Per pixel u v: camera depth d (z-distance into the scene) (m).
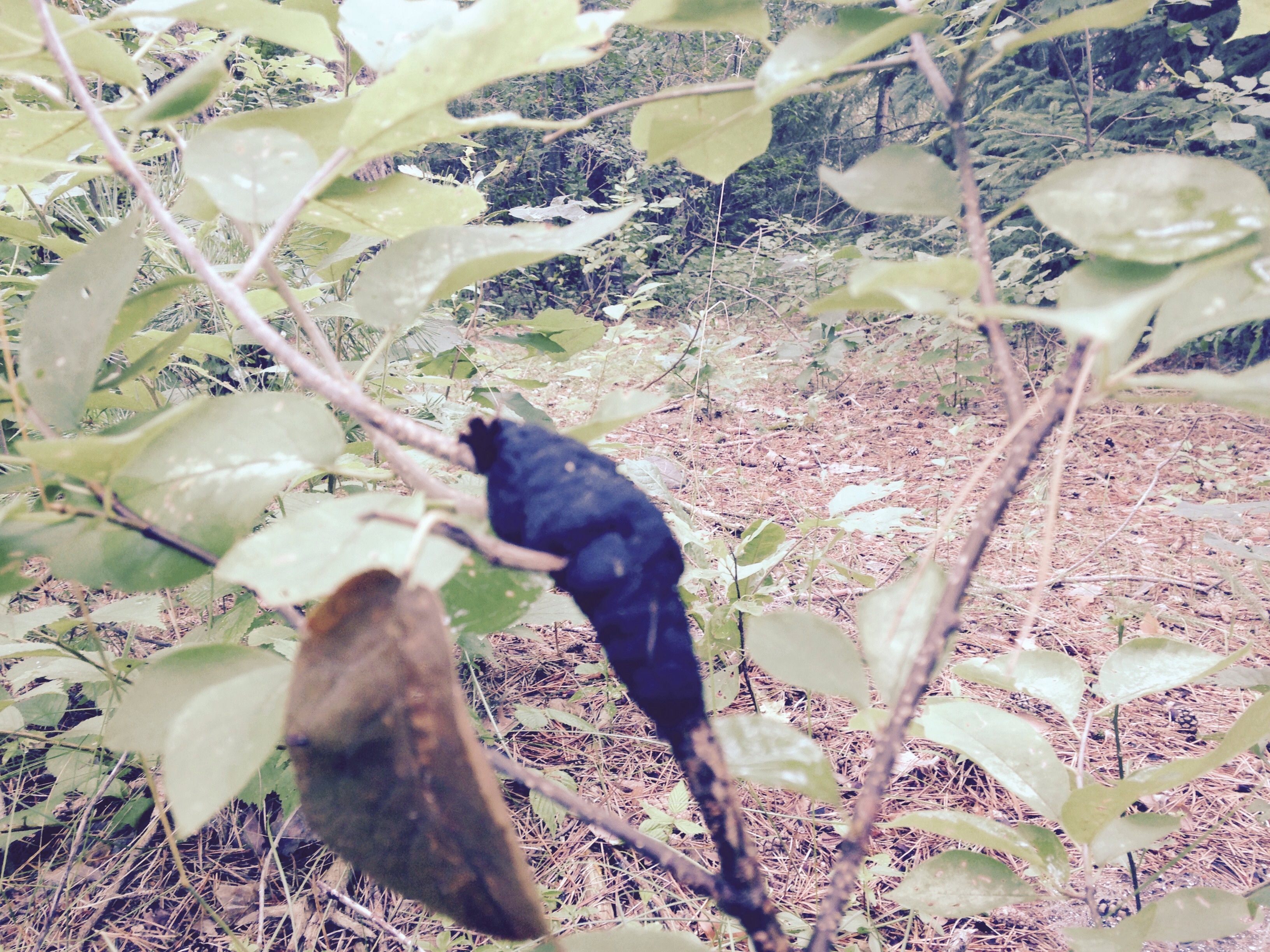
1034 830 0.85
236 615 1.38
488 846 0.37
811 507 3.72
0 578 0.55
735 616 1.80
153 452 0.51
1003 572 3.06
